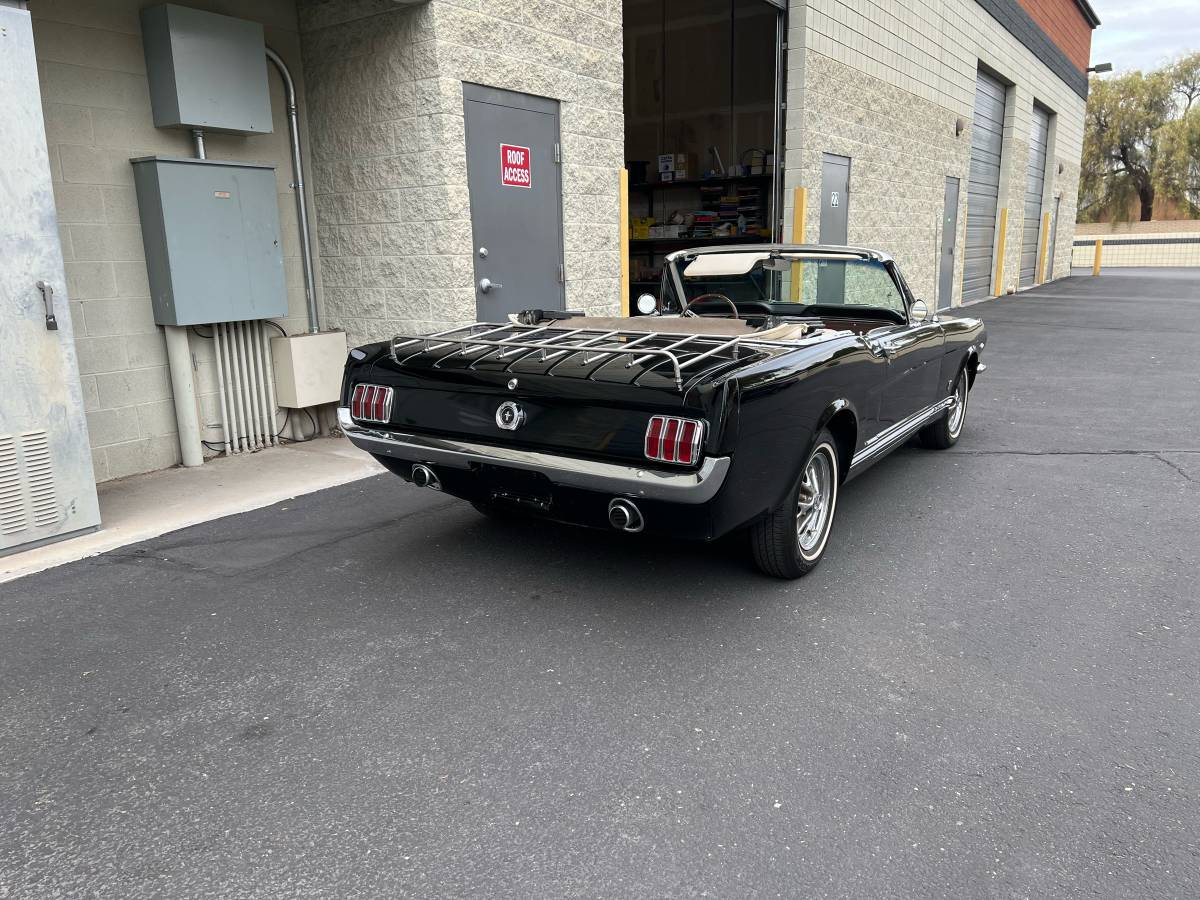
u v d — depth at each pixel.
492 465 3.47
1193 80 49.34
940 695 2.92
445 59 5.94
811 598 3.71
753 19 12.09
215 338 5.95
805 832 2.25
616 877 2.09
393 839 2.23
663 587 3.84
